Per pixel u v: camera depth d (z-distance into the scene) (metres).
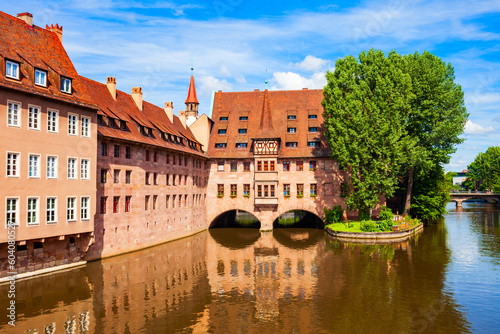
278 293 25.48
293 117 61.34
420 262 33.44
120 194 36.59
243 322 20.58
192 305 23.11
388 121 48.09
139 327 19.75
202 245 44.03
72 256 31.27
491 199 120.31
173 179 47.53
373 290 25.83
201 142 60.44
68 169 29.38
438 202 58.34
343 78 51.12
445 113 51.00
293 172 57.56
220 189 59.72
